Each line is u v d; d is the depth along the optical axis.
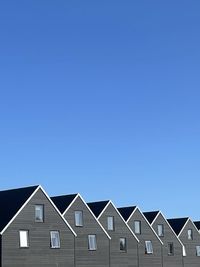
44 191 62.16
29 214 60.09
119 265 72.50
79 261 66.44
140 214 79.31
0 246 56.78
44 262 60.53
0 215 59.59
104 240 70.56
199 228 95.69
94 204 75.06
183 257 85.75
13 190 63.44
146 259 77.75
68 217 66.56
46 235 61.34
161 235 82.81
